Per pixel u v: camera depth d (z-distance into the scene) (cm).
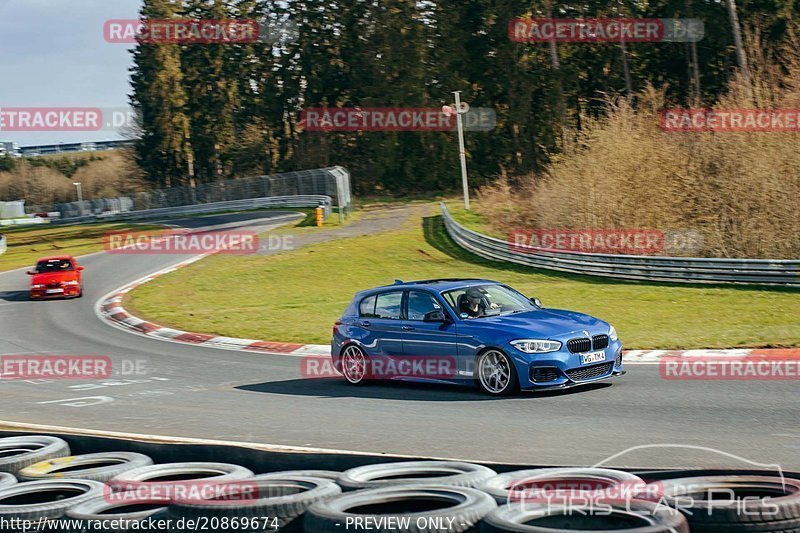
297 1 14512
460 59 12550
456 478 864
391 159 13050
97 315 4234
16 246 8994
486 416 1562
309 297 4478
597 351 1775
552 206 6219
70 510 856
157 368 2584
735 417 1439
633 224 5772
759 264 3872
